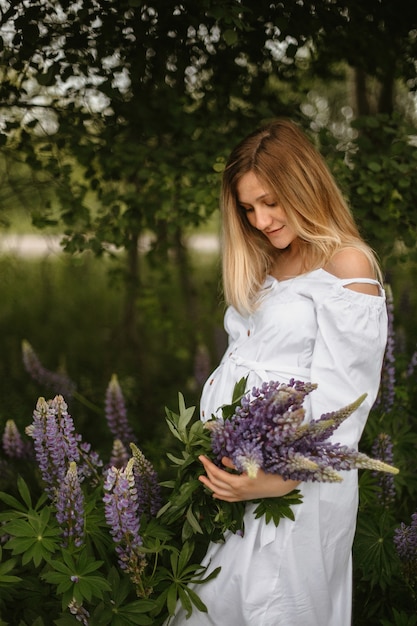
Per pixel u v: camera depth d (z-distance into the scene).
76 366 5.16
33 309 6.66
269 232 1.87
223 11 2.35
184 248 5.17
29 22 2.60
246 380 1.75
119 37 2.78
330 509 1.77
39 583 2.05
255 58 3.14
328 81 3.84
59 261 7.10
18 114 3.22
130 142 3.34
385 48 3.23
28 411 3.82
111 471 1.71
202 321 5.05
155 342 5.88
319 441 1.56
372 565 2.26
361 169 3.16
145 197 3.55
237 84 3.27
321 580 1.77
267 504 1.69
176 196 3.49
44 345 5.76
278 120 1.92
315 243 1.80
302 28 2.83
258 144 1.84
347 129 4.88
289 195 1.79
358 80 4.10
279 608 1.72
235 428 1.64
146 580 1.82
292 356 1.79
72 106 3.15
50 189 3.87
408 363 3.22
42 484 2.43
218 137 3.28
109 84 2.77
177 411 4.01
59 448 1.92
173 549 1.82
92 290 7.33
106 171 3.44
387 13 2.99
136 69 2.86
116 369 4.88
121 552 1.77
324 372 1.67
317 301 1.73
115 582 1.83
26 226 5.45
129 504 1.72
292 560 1.72
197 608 1.82
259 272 2.01
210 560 1.84
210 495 1.76
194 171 3.31
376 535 2.32
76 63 2.77
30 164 3.31
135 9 2.65
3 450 3.17
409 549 2.11
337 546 1.82
